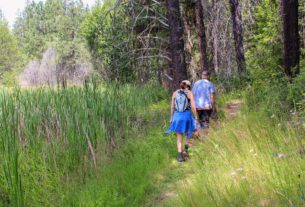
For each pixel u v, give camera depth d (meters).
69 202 4.97
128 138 8.00
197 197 4.57
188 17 14.59
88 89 7.46
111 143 7.17
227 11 15.12
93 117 6.90
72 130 6.24
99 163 6.27
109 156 6.77
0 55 54.03
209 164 5.87
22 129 5.96
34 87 7.30
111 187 5.33
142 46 14.11
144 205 5.07
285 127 6.06
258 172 4.61
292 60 8.70
